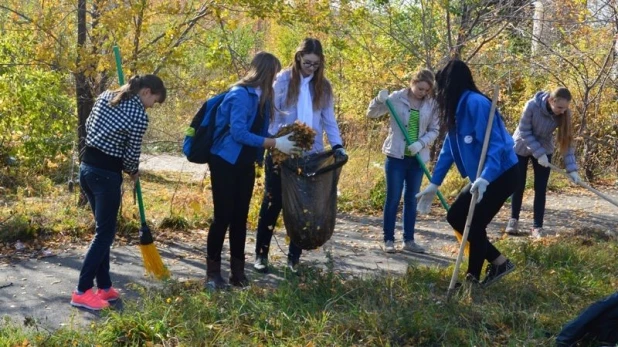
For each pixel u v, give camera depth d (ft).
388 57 40.42
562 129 27.09
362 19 34.32
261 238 22.86
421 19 39.96
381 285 20.04
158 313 17.81
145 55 29.50
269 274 22.80
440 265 24.75
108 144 18.80
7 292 20.66
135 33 29.04
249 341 16.83
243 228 20.90
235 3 29.45
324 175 21.27
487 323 18.19
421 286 20.49
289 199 21.08
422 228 30.99
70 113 36.14
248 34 41.24
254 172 20.77
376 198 35.19
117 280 21.95
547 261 23.70
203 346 16.65
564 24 42.80
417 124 25.58
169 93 30.96
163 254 25.29
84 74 28.84
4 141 38.50
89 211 28.99
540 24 43.29
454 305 18.81
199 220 29.86
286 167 21.15
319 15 30.50
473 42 40.63
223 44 31.01
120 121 18.63
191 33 30.66
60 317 18.81
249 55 39.55
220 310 18.21
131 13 27.76
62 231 26.91
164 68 30.30
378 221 32.45
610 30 43.27
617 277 22.93
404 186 26.84
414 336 17.34
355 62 40.81
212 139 20.17
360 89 41.78
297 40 42.60
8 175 37.58
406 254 26.30
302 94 22.07
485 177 19.11
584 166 45.75
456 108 19.75
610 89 45.50
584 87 45.21
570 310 19.52
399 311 18.07
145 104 19.21
